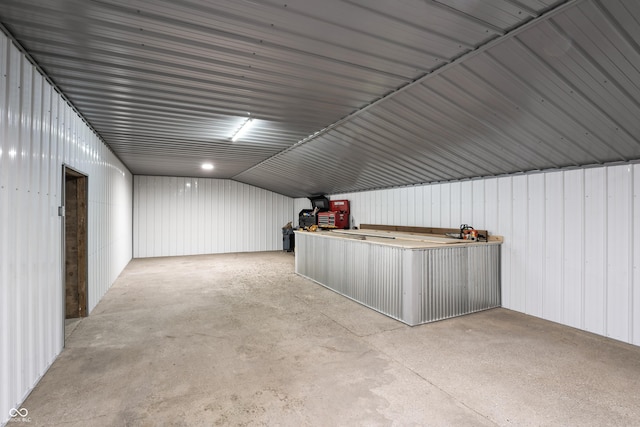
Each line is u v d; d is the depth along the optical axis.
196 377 2.67
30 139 2.57
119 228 6.98
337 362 2.95
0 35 2.14
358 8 2.05
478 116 3.36
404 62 2.72
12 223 2.25
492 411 2.21
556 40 2.18
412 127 4.02
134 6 2.05
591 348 3.25
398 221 6.72
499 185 4.68
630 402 2.31
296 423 2.08
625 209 3.43
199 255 10.13
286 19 2.19
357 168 6.32
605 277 3.57
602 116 2.81
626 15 1.88
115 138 5.25
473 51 2.49
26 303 2.44
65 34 2.33
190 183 10.20
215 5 2.05
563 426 2.05
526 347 3.28
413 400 2.34
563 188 3.96
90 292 4.37
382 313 4.39
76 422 2.08
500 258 4.65
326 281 5.86
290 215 11.73
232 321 4.04
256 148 6.10
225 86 3.29
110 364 2.89
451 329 3.80
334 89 3.33
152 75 3.03
